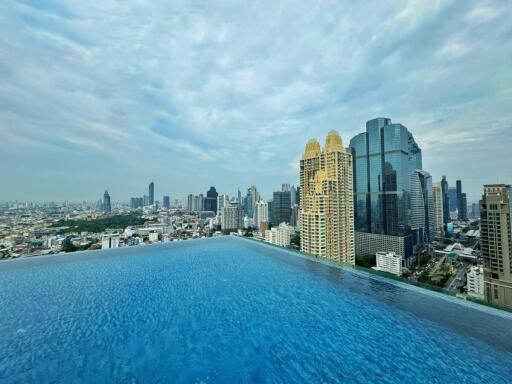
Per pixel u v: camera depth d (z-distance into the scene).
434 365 6.75
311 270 16.84
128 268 17.91
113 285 14.30
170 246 25.39
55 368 6.82
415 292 10.77
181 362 7.06
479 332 8.38
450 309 9.48
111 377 6.40
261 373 6.55
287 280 14.94
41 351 7.70
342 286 13.75
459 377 6.28
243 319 9.86
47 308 11.17
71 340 8.38
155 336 8.59
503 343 7.72
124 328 9.20
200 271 17.09
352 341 8.10
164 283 14.59
